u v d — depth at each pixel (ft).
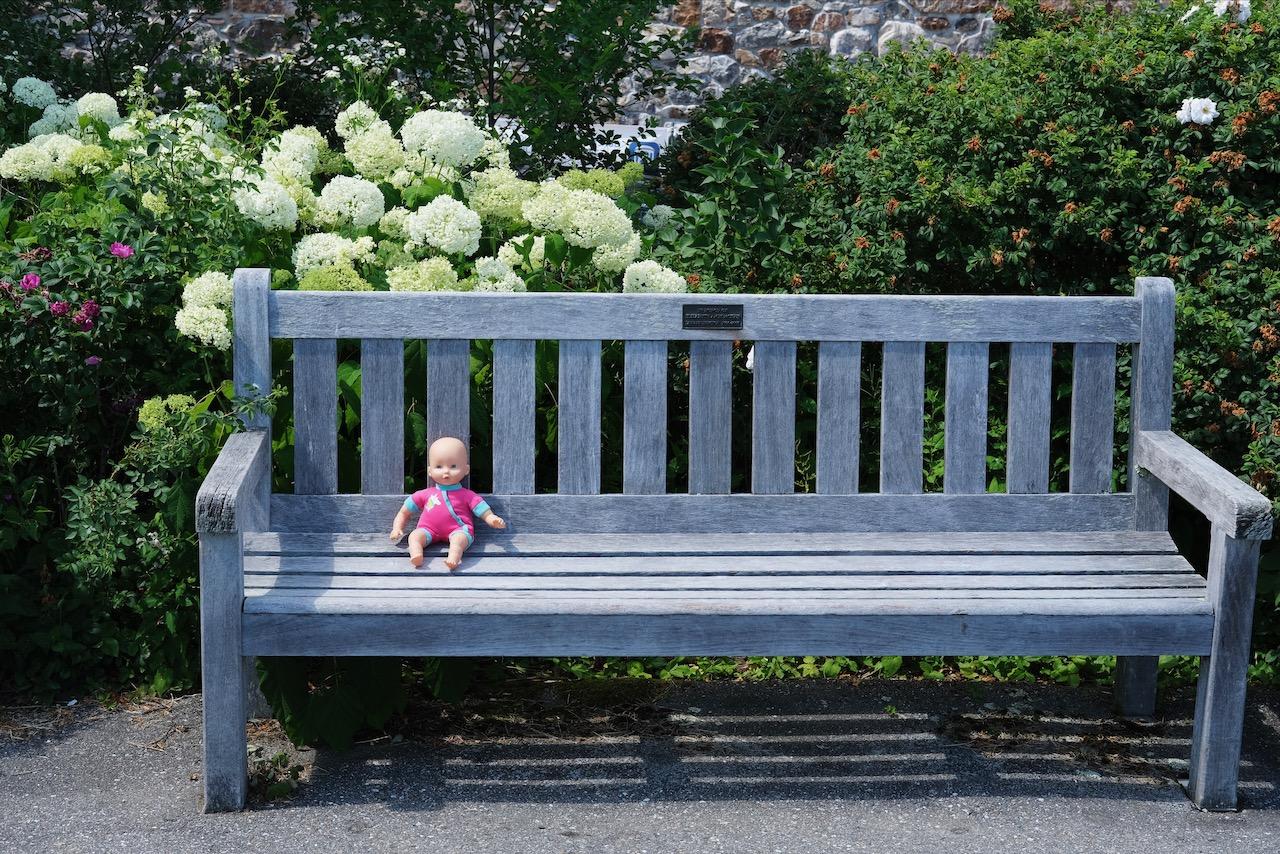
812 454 13.67
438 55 19.70
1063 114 14.03
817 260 14.40
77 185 14.57
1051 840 9.87
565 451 11.57
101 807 10.19
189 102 14.60
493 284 12.56
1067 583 10.60
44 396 12.24
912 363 11.61
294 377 11.31
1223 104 13.75
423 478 12.72
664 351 11.55
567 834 9.90
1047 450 11.71
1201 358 12.98
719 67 27.94
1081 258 14.38
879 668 12.98
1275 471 12.50
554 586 10.41
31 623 12.26
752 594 10.25
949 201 13.73
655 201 16.94
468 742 11.43
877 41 27.99
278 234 13.50
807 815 10.24
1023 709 12.22
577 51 19.85
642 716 12.02
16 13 21.45
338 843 9.71
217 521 9.55
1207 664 10.16
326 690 11.09
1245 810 10.36
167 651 12.22
